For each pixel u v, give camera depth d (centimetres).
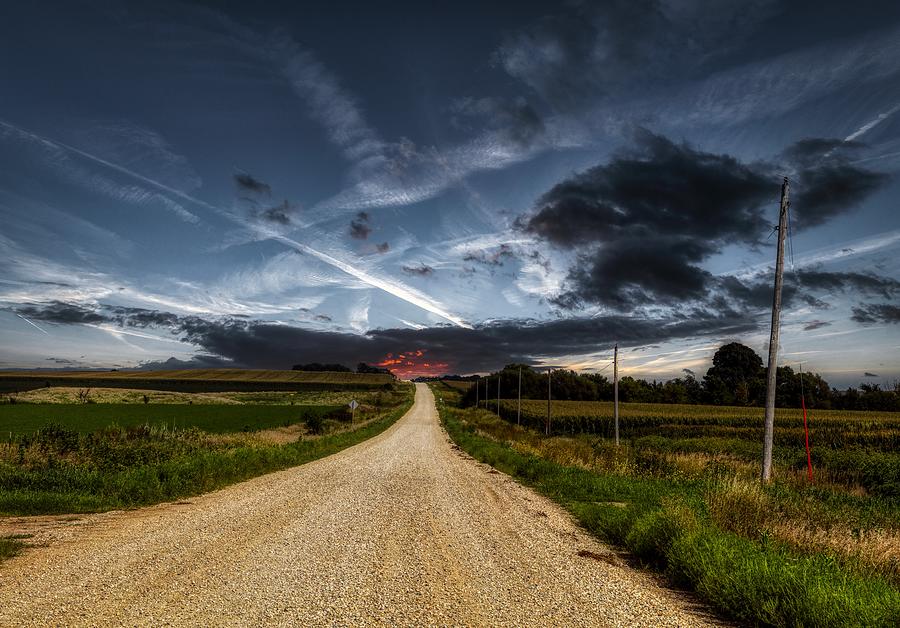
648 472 1731
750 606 513
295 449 2295
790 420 4812
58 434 1656
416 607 509
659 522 773
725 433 4394
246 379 15138
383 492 1315
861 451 2734
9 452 1521
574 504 1202
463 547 771
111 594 517
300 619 465
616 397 3039
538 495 1372
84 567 612
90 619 450
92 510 1002
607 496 1320
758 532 816
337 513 1014
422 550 743
